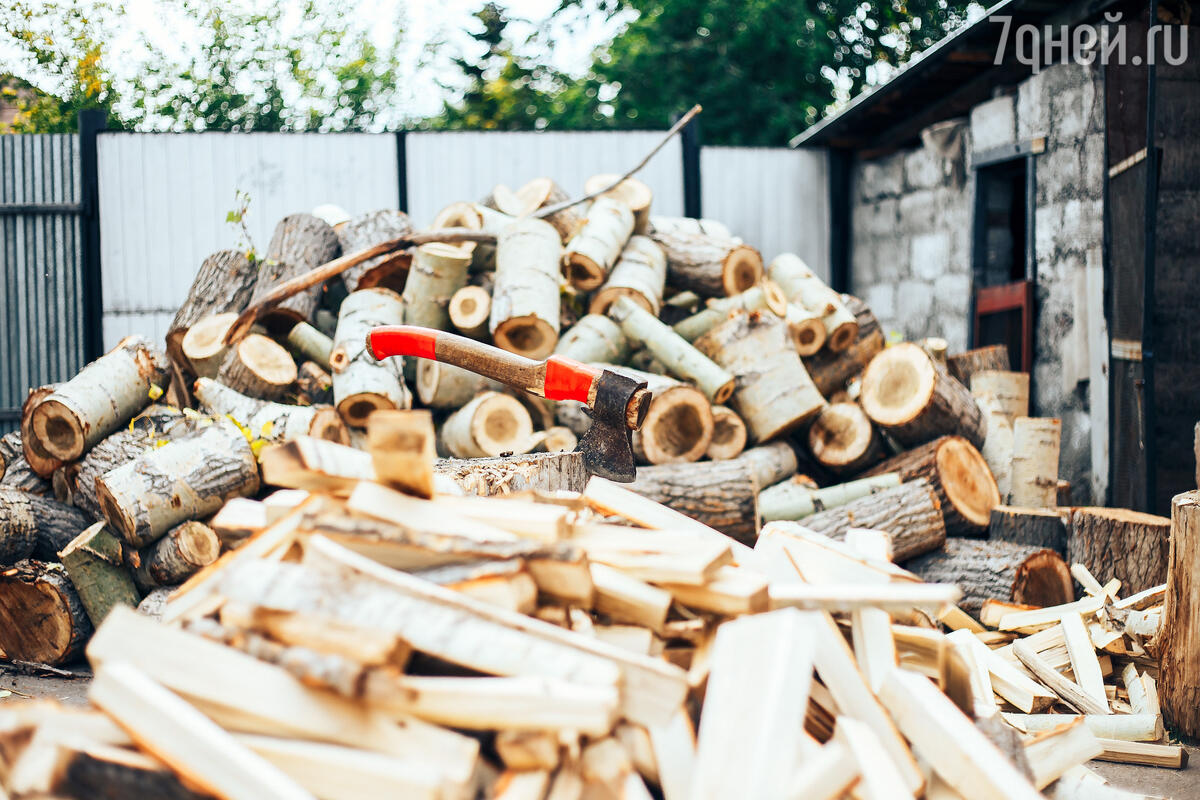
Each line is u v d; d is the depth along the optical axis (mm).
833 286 11219
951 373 7367
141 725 1764
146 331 10055
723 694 1874
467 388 6422
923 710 2082
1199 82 6391
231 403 5762
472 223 7445
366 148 10258
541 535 2283
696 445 5957
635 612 2219
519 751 1796
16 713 1763
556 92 24156
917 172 9852
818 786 1867
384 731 1802
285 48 20234
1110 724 3633
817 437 6504
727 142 17859
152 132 10008
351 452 2432
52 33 15508
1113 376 6523
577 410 6488
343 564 2049
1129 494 6379
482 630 1929
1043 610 4434
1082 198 7184
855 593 2277
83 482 5273
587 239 6984
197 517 4996
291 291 6086
